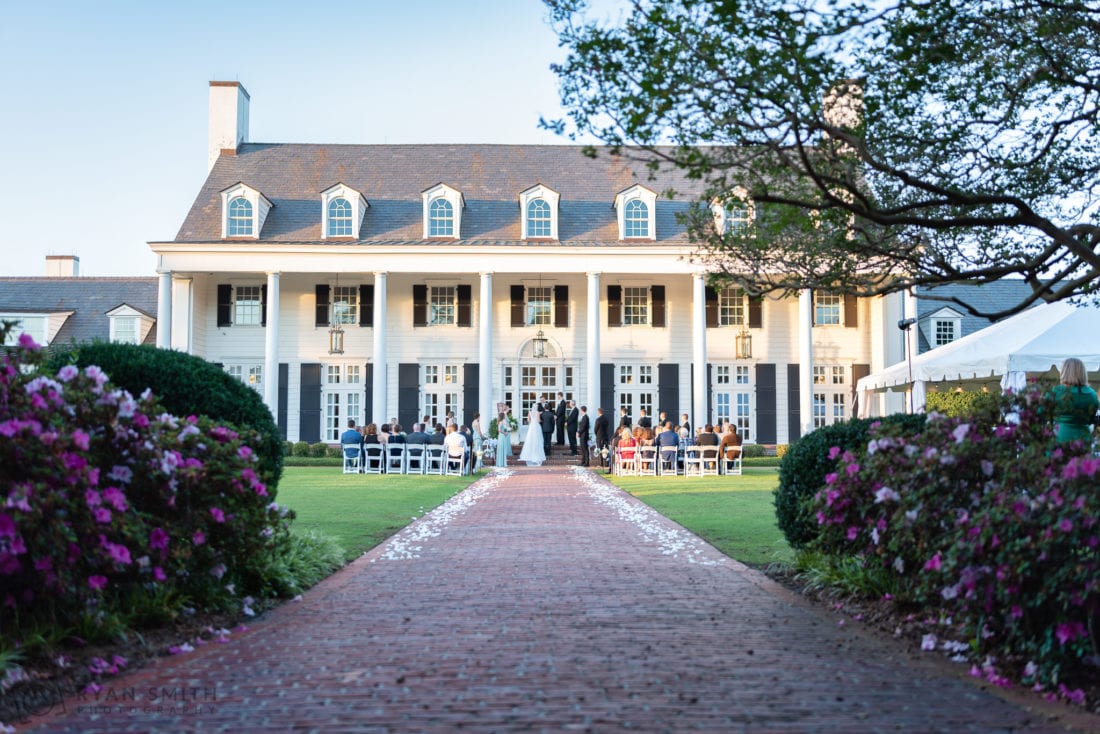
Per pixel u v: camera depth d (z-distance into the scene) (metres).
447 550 11.03
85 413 6.49
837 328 38.91
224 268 36.00
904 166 9.72
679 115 7.30
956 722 4.54
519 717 4.57
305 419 38.22
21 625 5.81
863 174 9.51
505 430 32.97
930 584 6.07
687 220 11.35
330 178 39.72
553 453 36.69
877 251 10.23
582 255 36.34
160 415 7.39
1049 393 7.02
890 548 6.70
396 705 4.79
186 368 9.84
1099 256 8.01
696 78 7.23
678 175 38.50
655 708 4.72
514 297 38.91
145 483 6.80
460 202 37.12
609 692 5.02
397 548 11.09
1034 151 10.04
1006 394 7.14
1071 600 4.93
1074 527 4.96
